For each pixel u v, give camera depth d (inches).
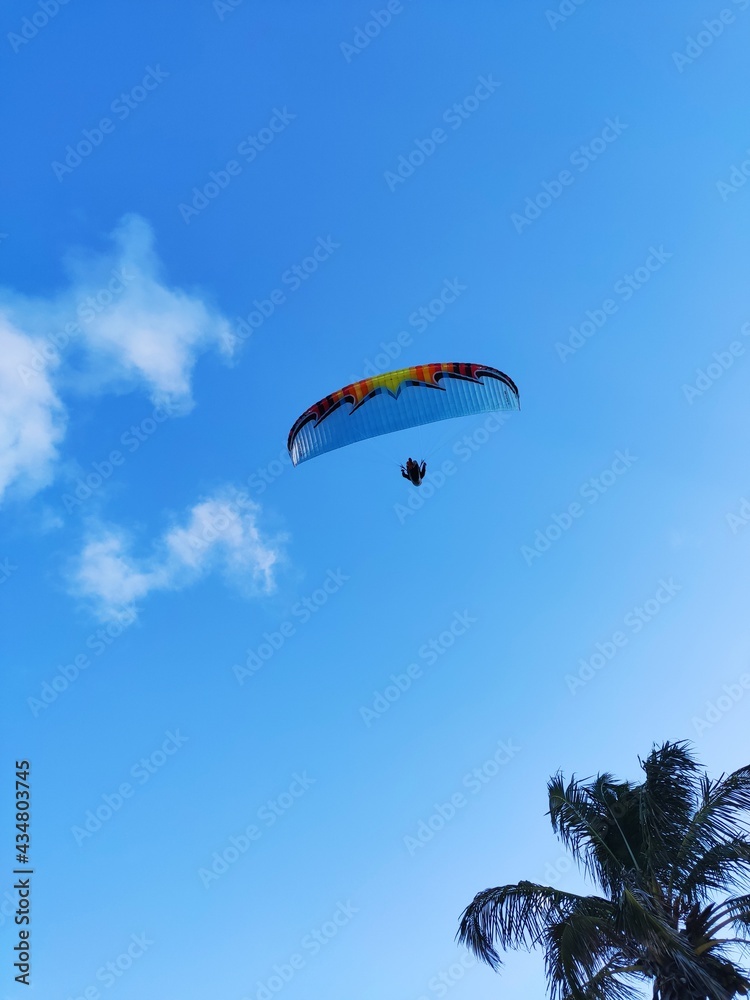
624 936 625.9
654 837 648.4
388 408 945.5
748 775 653.3
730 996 591.8
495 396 969.5
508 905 658.8
